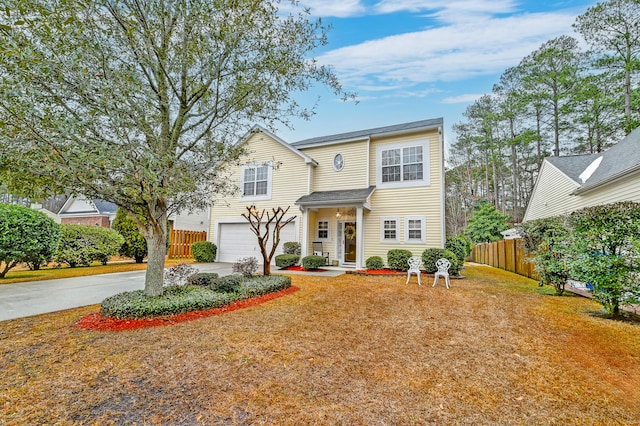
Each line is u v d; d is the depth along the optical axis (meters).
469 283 8.81
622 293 5.03
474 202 30.44
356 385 2.83
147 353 3.45
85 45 4.07
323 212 13.11
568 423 2.30
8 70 3.46
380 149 12.45
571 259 5.94
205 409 2.41
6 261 7.78
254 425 2.22
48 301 5.84
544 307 5.86
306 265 11.10
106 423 2.21
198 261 14.42
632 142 9.65
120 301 4.91
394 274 10.09
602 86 18.12
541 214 15.34
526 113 23.12
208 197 6.25
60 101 3.93
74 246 10.85
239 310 5.40
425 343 3.94
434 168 11.36
